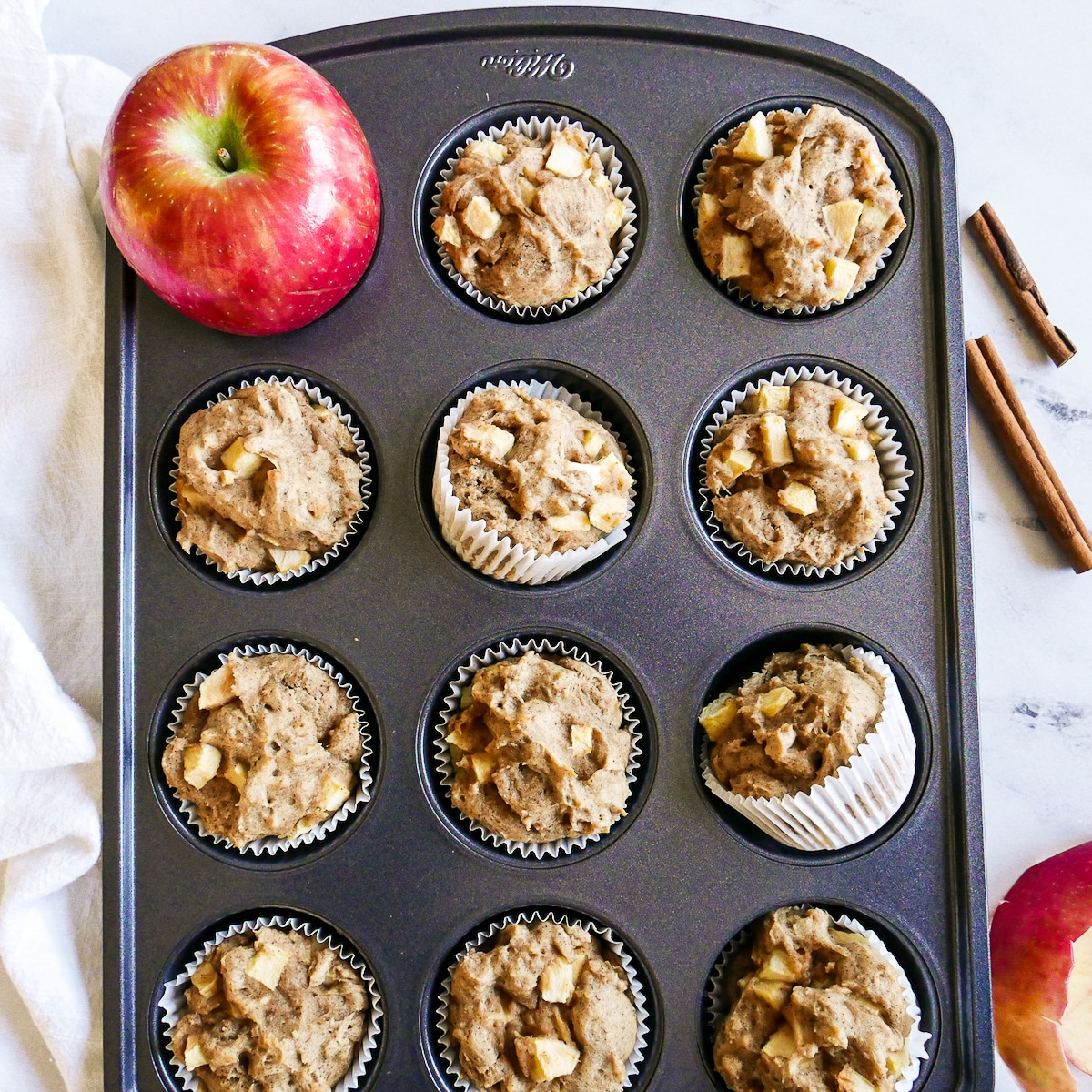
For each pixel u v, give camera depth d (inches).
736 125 18.4
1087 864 18.9
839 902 17.8
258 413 17.5
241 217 16.4
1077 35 20.2
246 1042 17.3
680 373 18.2
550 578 18.1
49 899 18.7
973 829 17.8
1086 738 20.0
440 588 18.0
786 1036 17.2
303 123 16.6
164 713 17.9
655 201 18.3
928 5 20.1
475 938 18.0
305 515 17.5
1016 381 20.3
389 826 17.8
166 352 18.1
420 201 18.3
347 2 19.9
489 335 18.2
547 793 17.4
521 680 17.6
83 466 19.2
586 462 17.8
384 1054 17.6
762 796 17.4
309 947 17.7
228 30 19.8
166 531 18.0
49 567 19.2
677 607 18.1
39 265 19.0
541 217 17.7
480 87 18.3
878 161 17.9
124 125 16.6
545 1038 17.1
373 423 18.1
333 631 17.9
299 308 17.5
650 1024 17.8
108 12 19.7
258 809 17.2
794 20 20.1
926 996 17.8
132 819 17.7
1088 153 20.2
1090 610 20.1
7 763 18.3
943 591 18.1
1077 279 20.2
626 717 18.1
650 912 17.8
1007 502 20.1
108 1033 17.4
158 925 17.7
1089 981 18.8
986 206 20.0
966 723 17.9
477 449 17.4
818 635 18.3
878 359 18.3
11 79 18.6
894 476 18.4
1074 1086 18.7
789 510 17.8
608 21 18.2
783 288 17.9
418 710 17.9
